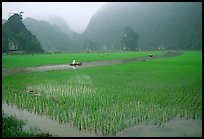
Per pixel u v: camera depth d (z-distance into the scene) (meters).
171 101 25.23
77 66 64.31
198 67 57.03
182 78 40.44
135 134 17.11
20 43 173.88
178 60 82.00
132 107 23.06
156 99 26.03
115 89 31.62
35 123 19.17
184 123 19.11
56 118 20.25
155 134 17.14
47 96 28.06
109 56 114.88
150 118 20.11
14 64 70.69
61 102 25.08
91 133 17.25
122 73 47.50
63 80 39.56
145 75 44.41
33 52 176.25
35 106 23.53
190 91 30.02
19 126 18.36
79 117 20.33
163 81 37.59
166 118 20.09
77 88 32.62
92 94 28.72
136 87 32.91
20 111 22.31
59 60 87.75
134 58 98.31
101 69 54.94
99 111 21.83
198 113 21.23
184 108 22.70
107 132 17.38
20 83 37.06
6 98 26.86
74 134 17.06
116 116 20.45
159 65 63.09
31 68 60.09
